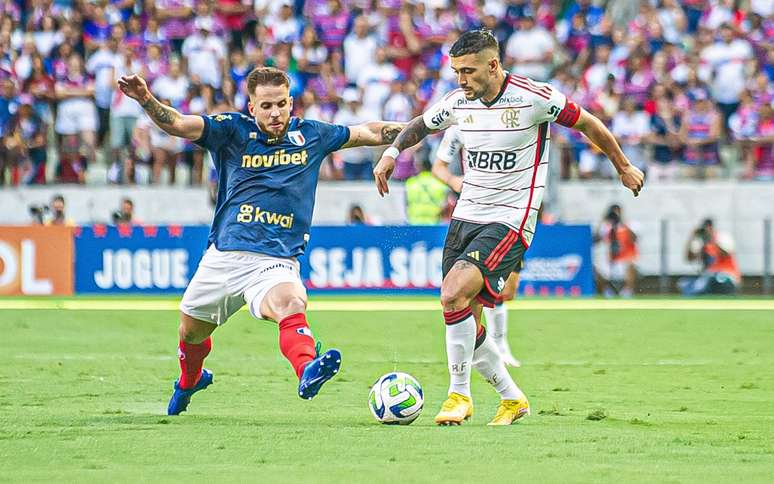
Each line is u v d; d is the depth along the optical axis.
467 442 23.27
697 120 77.44
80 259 68.50
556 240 67.50
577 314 57.22
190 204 75.81
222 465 20.58
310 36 80.50
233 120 26.47
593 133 26.83
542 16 83.38
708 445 23.03
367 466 20.45
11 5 83.38
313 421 26.77
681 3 86.62
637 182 27.39
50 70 81.00
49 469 20.17
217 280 26.38
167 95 78.06
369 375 36.66
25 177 77.75
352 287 67.75
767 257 70.75
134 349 43.88
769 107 78.06
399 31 81.19
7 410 28.62
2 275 68.38
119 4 83.56
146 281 68.50
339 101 78.00
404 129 27.80
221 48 80.00
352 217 70.06
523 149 26.64
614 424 26.41
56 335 48.66
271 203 26.36
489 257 26.34
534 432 24.83
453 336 26.20
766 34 82.06
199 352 27.59
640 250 70.38
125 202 71.94
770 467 20.53
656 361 40.50
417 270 67.50
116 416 27.55
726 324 52.81
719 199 74.00
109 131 80.44
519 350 43.81
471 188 27.19
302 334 25.05
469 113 26.89
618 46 81.75
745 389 33.47
